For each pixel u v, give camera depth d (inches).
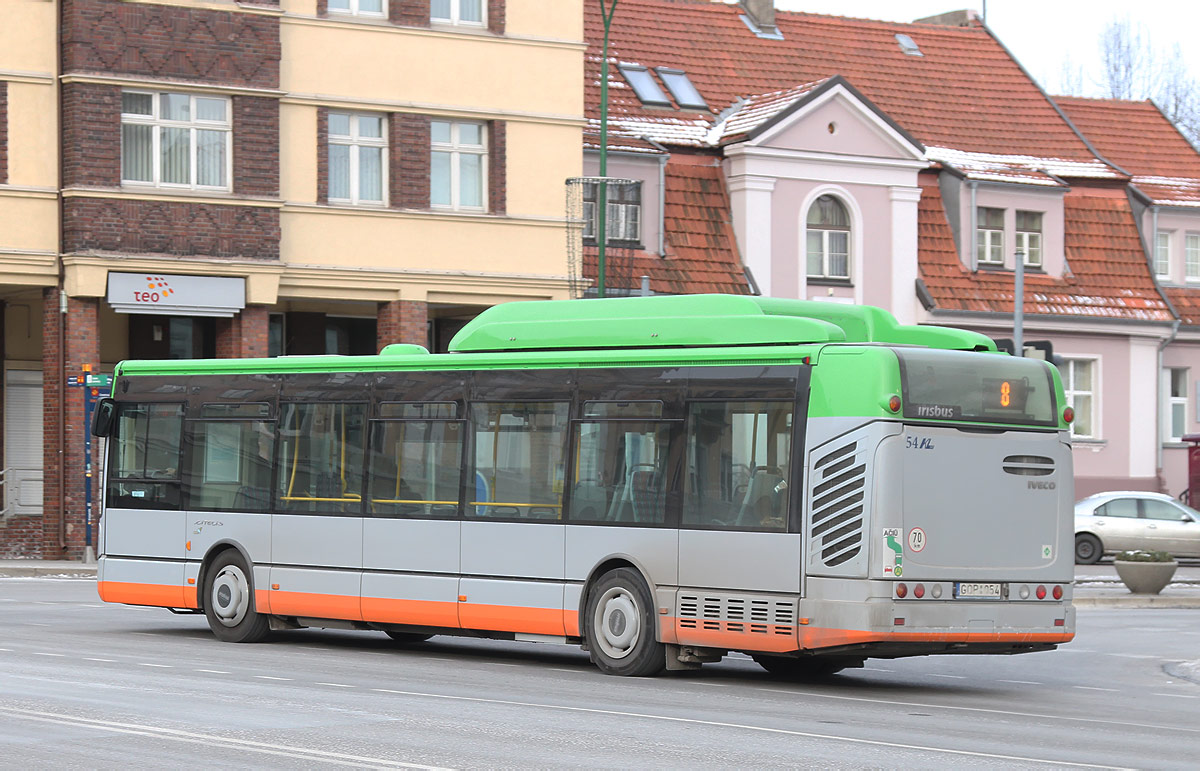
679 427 708.0
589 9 1940.2
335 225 1512.1
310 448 832.3
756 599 678.5
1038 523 700.0
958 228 1948.8
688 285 1781.5
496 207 1579.7
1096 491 1987.0
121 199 1421.0
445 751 480.1
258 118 1473.9
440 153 1568.7
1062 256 2003.0
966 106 2069.4
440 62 1556.3
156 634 880.3
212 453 871.1
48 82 1413.6
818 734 538.6
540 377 754.8
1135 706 674.8
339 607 809.5
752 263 1815.9
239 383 865.5
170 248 1438.2
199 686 632.4
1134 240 2057.1
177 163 1454.2
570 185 1609.3
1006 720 602.2
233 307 1459.2
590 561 727.1
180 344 1636.3
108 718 536.7
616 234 1782.7
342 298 1518.2
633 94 1867.6
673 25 1984.5
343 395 823.1
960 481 677.9
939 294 1910.7
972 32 2175.2
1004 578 686.5
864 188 1882.4
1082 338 1990.7
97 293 1409.9
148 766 448.1
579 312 757.9
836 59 2043.6
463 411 777.6
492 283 1573.6
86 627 909.2
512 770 449.1
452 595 770.8
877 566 655.8
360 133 1539.1
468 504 770.8
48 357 1421.0
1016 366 700.7
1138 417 2017.7
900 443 661.3
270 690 624.1
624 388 727.7
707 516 695.7
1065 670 831.7
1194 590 1419.8
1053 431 707.4
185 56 1446.9
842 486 662.5
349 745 487.5
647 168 1800.0
